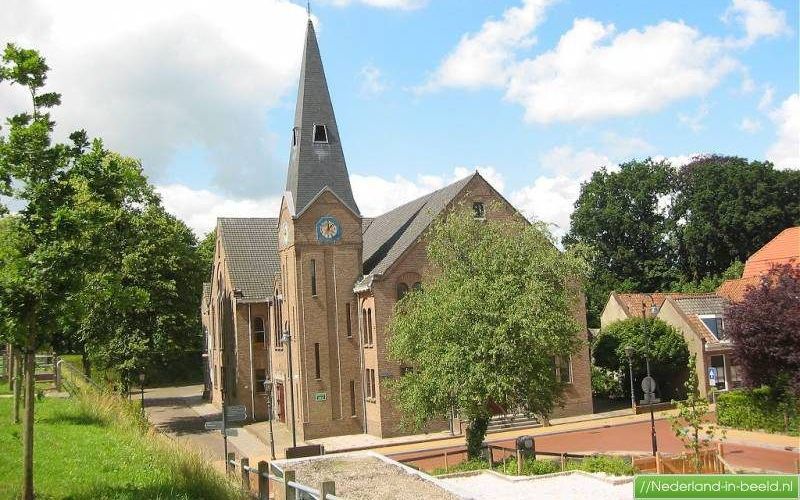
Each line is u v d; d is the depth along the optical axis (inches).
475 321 1106.7
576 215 2994.6
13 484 558.9
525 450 1113.4
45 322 529.0
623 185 2903.5
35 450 697.6
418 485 708.0
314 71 1732.3
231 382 2022.6
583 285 1371.8
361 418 1657.2
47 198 518.9
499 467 1104.2
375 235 2003.0
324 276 1659.7
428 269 1628.9
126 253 1702.8
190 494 576.7
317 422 1616.6
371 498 655.1
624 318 2108.8
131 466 652.7
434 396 1136.8
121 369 1704.0
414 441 1509.6
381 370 1579.7
